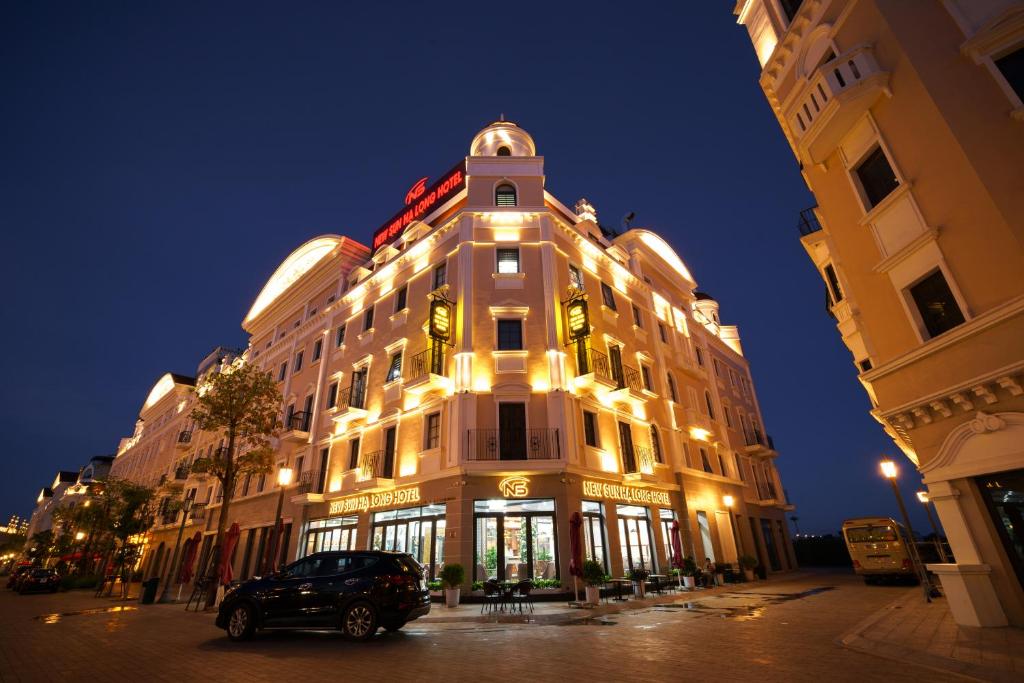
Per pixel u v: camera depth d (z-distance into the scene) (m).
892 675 5.75
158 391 49.72
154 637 9.72
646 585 16.41
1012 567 7.89
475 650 7.82
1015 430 7.75
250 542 24.72
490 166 21.06
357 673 6.39
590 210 25.88
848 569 32.38
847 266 11.10
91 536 36.44
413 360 18.72
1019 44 8.16
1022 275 7.80
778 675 5.93
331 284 27.61
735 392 32.31
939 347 8.78
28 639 9.57
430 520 16.16
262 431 20.42
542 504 15.23
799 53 12.28
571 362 17.70
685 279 31.28
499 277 18.62
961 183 8.70
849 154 11.04
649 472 19.62
